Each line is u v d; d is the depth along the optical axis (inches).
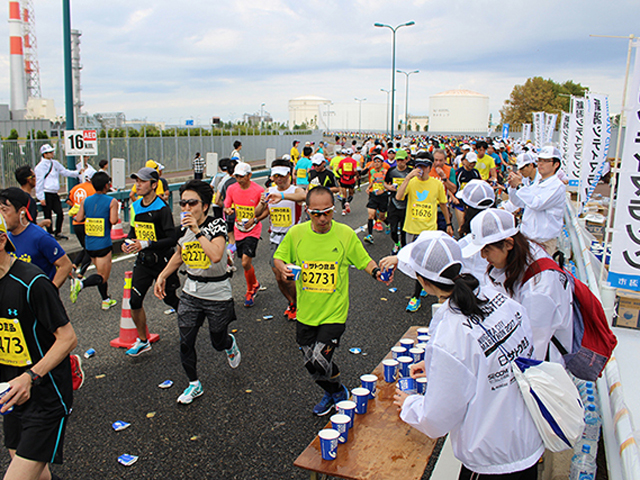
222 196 358.6
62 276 155.7
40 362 100.6
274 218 261.7
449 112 4050.2
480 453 81.1
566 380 80.4
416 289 267.6
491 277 120.3
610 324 168.4
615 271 164.6
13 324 101.4
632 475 76.5
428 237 86.7
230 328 243.3
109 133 1070.4
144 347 215.6
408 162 342.3
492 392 80.5
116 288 306.0
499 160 755.4
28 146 724.0
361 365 202.2
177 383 188.1
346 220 564.4
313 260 150.3
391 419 121.6
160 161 1041.5
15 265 102.5
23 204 148.1
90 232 260.5
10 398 95.2
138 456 144.1
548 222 221.3
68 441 151.4
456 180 408.2
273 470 137.4
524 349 84.0
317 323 151.4
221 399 176.1
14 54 2444.6
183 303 172.7
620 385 113.8
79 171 486.9
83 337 231.9
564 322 113.0
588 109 354.0
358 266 152.3
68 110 472.7
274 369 199.3
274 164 256.8
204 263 166.2
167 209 202.7
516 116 3282.5
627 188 159.3
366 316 260.7
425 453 108.3
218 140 1268.5
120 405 172.1
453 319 80.7
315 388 183.9
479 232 107.6
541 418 79.7
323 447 105.9
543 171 219.0
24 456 103.1
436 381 79.3
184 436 153.9
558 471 121.6
